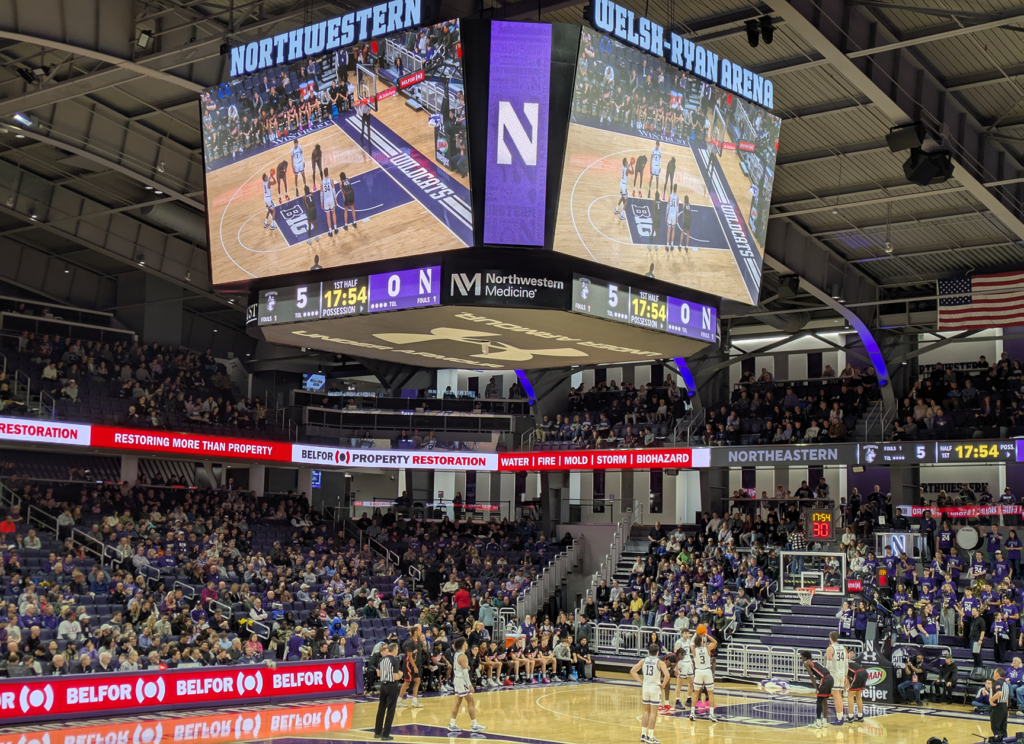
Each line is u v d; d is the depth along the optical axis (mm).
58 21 26344
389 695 20094
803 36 24469
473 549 44188
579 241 21000
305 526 44312
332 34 21797
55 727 20453
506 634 36312
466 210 20484
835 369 49062
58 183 41125
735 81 23156
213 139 23859
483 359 28688
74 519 35344
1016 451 37188
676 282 22719
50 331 47469
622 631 37344
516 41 20109
